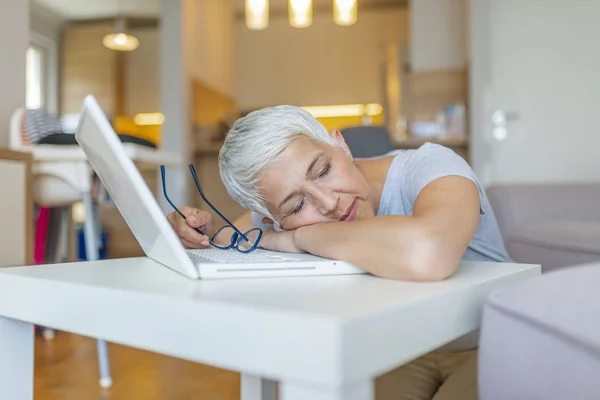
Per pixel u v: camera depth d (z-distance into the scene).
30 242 1.89
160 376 1.92
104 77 6.34
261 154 0.84
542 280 0.50
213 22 5.18
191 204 4.48
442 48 4.49
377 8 6.27
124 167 0.56
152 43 6.38
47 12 6.12
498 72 4.18
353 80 6.31
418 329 0.46
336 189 0.87
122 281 0.57
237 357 0.41
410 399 0.91
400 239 0.62
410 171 0.97
